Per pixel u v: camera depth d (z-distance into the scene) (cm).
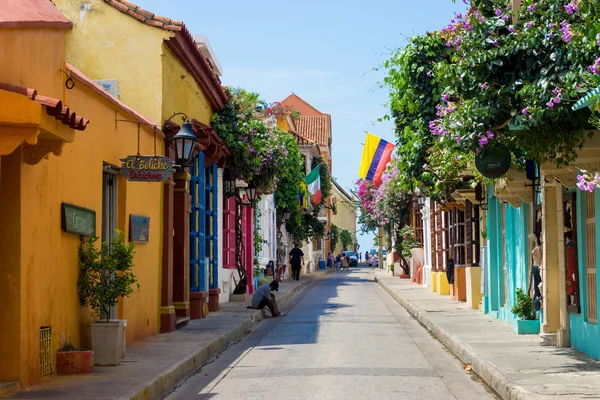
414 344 1648
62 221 1148
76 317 1220
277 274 4659
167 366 1207
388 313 2472
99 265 1234
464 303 2581
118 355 1222
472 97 1235
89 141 1280
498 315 1994
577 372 1112
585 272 1316
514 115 1188
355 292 3709
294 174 4541
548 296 1494
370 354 1475
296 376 1216
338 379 1178
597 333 1240
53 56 1055
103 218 1457
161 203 1792
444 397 1050
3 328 992
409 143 2100
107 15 1814
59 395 955
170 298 1794
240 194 3047
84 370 1132
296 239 5512
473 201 2208
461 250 2677
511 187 1627
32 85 977
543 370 1134
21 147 995
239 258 2952
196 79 2148
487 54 1192
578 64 1113
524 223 1727
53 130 931
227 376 1250
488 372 1146
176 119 1950
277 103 3050
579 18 1138
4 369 992
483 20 1215
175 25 1812
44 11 1053
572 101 1117
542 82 1144
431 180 2162
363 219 5550
